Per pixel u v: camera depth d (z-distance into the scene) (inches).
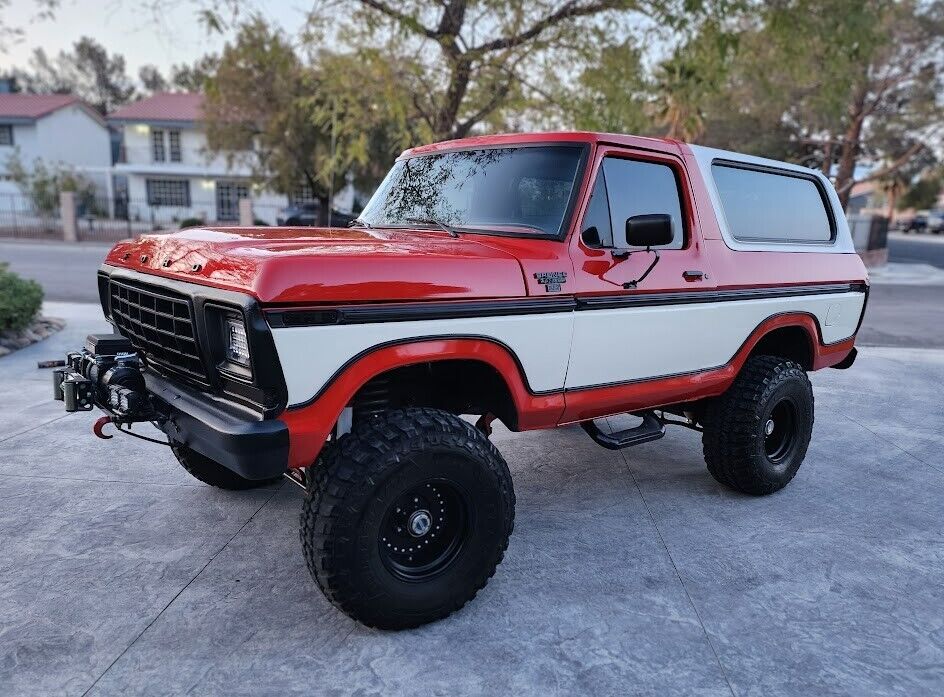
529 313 128.3
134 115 1546.5
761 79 381.7
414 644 117.2
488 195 147.6
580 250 136.9
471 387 141.8
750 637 121.2
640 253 147.4
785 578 140.9
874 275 944.9
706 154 164.2
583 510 172.1
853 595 135.1
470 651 115.7
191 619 122.4
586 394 143.6
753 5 332.5
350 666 111.1
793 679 110.7
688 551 151.5
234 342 108.9
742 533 160.7
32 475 181.9
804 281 185.0
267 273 101.4
